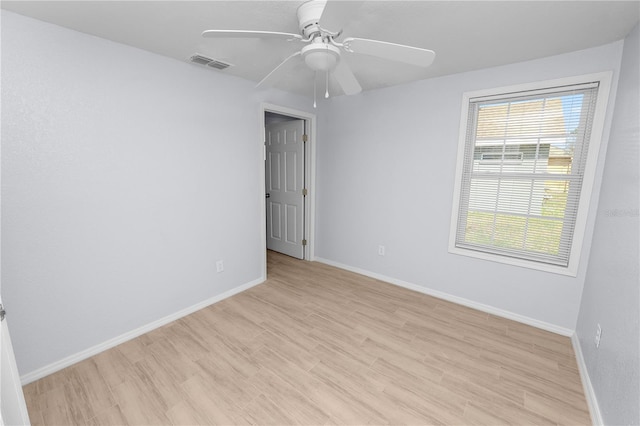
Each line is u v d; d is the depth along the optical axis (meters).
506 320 2.46
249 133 2.86
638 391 1.07
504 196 2.44
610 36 1.78
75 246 1.84
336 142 3.52
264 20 1.63
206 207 2.58
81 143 1.80
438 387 1.71
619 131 1.70
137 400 1.60
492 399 1.62
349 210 3.52
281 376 1.79
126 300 2.12
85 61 1.78
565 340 2.18
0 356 1.06
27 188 1.63
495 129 2.42
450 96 2.58
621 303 1.35
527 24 1.65
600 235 1.84
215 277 2.74
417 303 2.77
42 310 1.75
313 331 2.29
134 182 2.08
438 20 1.61
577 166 2.11
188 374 1.80
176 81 2.24
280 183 4.16
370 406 1.57
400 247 3.12
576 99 2.07
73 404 1.57
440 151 2.71
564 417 1.51
